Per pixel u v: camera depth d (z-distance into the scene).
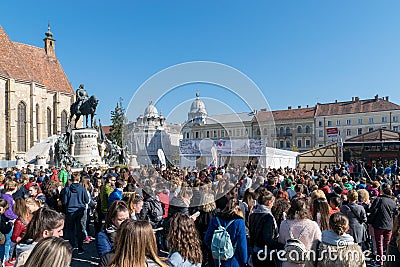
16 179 11.02
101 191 9.43
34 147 52.75
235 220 5.18
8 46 58.06
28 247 4.04
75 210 9.15
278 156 29.80
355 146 33.25
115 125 72.25
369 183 11.76
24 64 60.06
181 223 4.15
